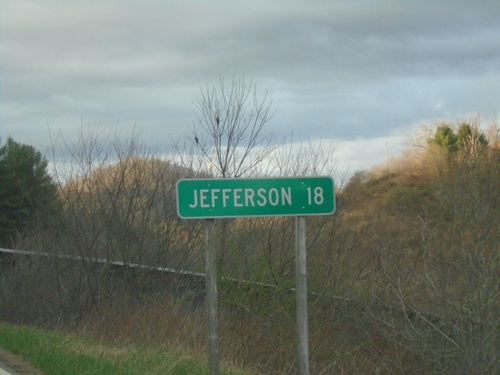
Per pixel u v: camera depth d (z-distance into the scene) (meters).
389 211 19.75
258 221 17.12
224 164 18.28
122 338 15.30
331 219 17.88
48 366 10.59
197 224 19.53
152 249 19.19
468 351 14.88
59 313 19.03
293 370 15.79
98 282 18.77
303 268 7.81
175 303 17.02
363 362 16.78
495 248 15.33
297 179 7.80
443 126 34.66
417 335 15.39
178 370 10.88
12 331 14.02
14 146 35.38
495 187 15.96
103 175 19.89
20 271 20.38
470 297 15.05
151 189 19.75
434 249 15.69
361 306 17.00
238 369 13.10
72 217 19.44
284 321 16.06
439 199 16.61
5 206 34.78
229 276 15.84
